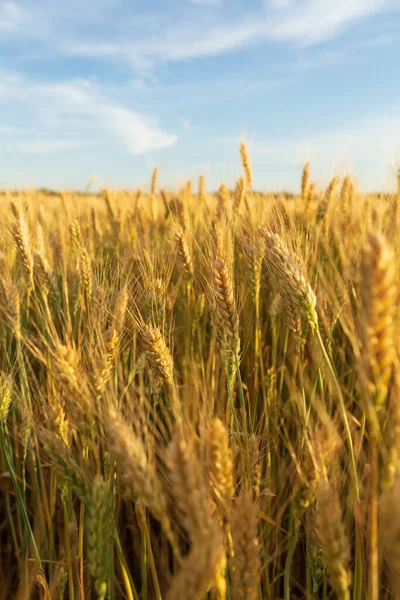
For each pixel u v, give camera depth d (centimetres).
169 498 33
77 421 35
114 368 42
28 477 56
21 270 75
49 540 48
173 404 39
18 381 55
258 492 40
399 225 48
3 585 48
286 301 46
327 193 81
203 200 111
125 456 28
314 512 36
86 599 43
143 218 112
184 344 67
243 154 83
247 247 58
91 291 59
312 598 39
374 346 25
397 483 25
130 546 52
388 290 25
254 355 61
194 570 24
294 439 55
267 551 42
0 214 84
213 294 45
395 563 24
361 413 50
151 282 53
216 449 29
